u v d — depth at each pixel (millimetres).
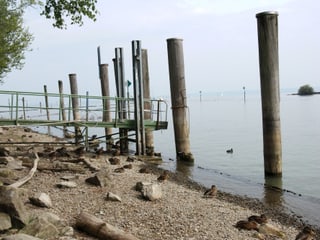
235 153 23031
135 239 7242
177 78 19062
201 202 11086
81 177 12141
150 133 22141
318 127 36031
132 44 19234
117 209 9445
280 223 10422
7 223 6852
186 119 19500
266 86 14914
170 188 12492
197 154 22719
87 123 18891
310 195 13773
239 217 9953
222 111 68625
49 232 7000
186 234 8320
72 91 31406
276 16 14719
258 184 15273
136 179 13070
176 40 18875
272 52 14734
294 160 20609
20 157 14750
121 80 22250
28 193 9648
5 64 24656
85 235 7465
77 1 15070
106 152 19734
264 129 15312
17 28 25312
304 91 139125
